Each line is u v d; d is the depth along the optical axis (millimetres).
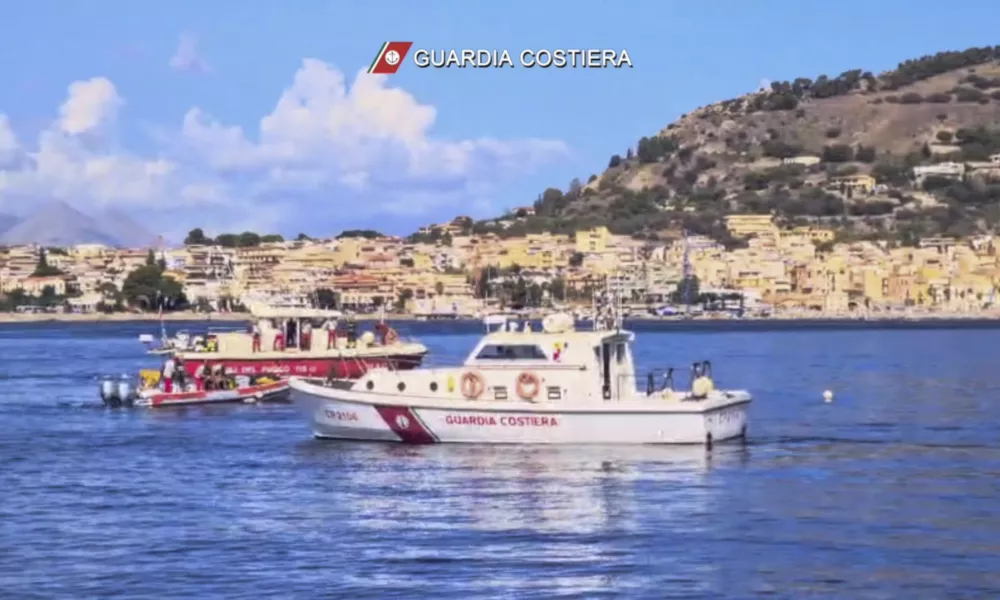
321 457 93375
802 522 72688
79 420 124750
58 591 61188
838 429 112500
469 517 74188
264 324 153875
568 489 81188
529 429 94000
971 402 141125
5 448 104250
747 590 60469
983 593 59906
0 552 67875
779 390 160500
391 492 80938
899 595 59688
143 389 138375
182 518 75250
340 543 68875
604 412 93062
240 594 60375
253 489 83500
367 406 96625
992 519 73375
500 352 95188
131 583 62281
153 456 98688
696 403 93250
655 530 70875
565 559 65375
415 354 154750
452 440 95438
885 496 79688
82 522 74625
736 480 84375
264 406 134875
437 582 61812
